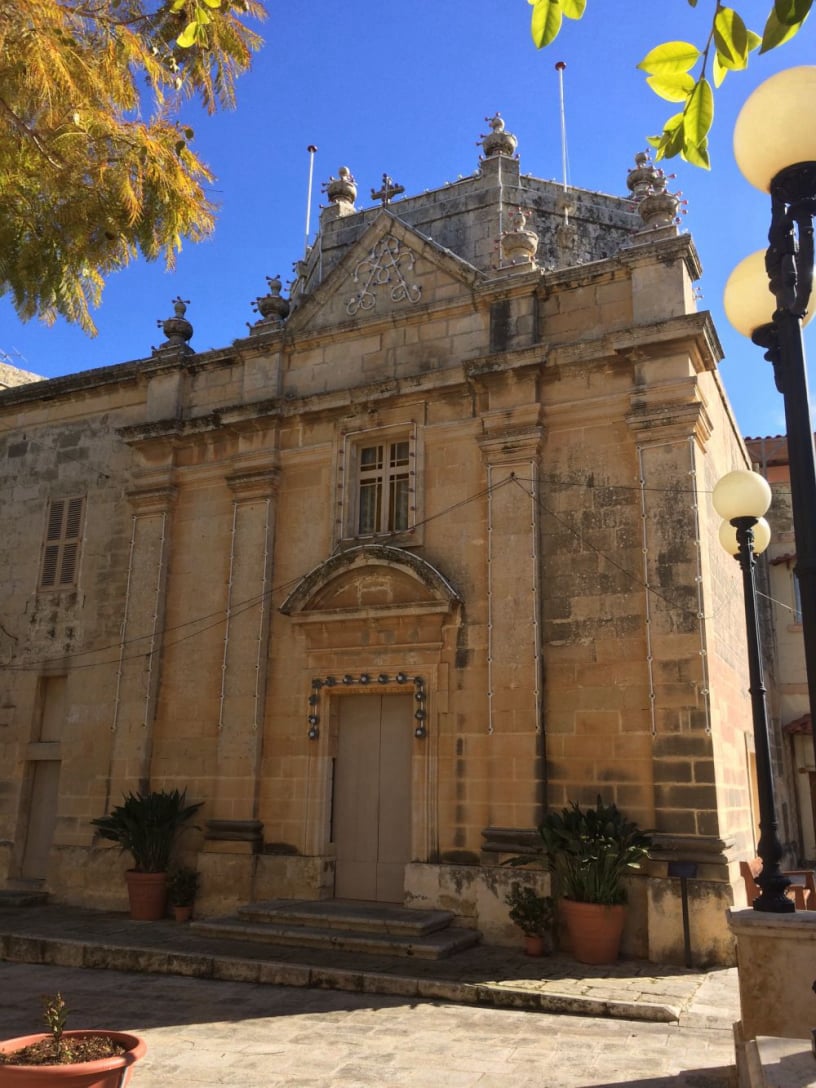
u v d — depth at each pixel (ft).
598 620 41.55
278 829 46.24
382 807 45.21
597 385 44.29
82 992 33.09
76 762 52.85
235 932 39.86
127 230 30.96
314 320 53.26
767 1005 18.01
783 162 15.14
